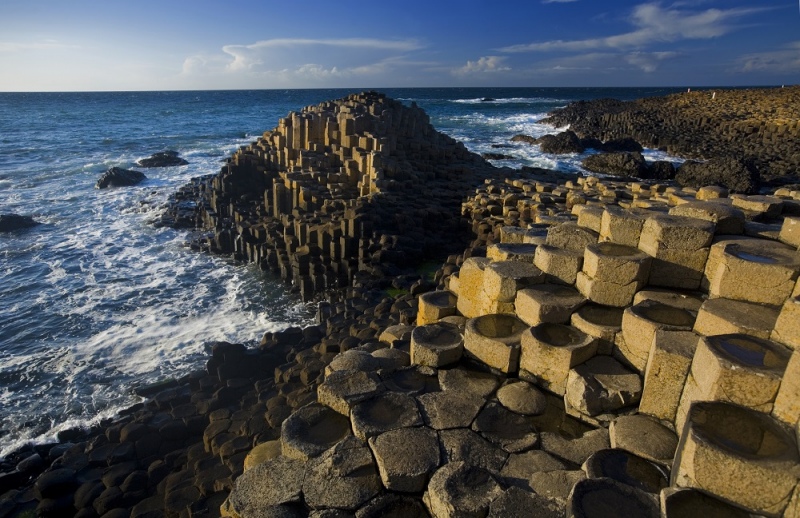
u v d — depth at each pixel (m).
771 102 58.25
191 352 12.14
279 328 13.46
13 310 14.41
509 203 18.36
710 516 3.66
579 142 42.88
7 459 8.95
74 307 14.66
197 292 15.93
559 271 6.68
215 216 22.34
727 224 6.25
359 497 4.60
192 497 7.21
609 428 5.11
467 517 4.14
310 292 15.61
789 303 4.33
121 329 13.38
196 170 35.91
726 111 57.31
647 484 4.32
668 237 6.04
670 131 51.53
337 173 22.00
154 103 130.88
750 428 3.88
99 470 8.41
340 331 11.39
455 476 4.52
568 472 4.58
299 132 25.20
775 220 7.88
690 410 4.06
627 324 5.61
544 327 6.18
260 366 10.62
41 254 19.08
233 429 8.45
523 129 62.72
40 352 12.20
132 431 8.88
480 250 14.09
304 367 9.77
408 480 4.62
